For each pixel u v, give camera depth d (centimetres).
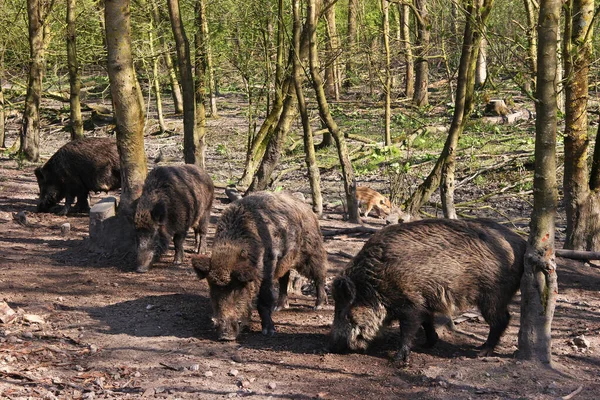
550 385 539
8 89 2717
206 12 1550
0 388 515
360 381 554
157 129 2581
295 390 533
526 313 583
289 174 1738
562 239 1117
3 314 682
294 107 1266
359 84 3150
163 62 2558
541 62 561
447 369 572
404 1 1338
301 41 1245
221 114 2866
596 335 671
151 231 871
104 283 820
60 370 564
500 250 590
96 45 2008
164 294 785
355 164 1803
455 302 591
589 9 882
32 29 1892
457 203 1295
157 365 581
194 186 915
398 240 597
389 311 598
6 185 1534
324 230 1078
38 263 903
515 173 1539
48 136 2580
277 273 683
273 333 665
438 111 2589
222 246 634
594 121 1953
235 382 546
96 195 1500
